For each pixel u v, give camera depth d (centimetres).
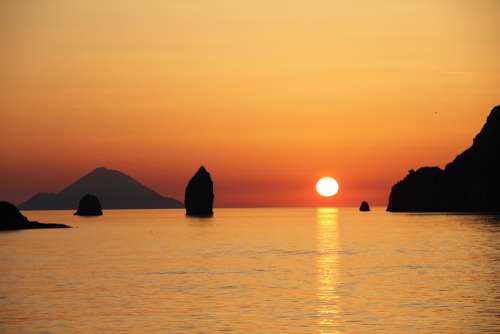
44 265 7975
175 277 6600
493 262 7788
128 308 4750
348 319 4294
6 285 6041
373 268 7306
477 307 4681
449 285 5800
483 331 3931
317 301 4991
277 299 5103
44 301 5081
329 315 4428
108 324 4197
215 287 5822
